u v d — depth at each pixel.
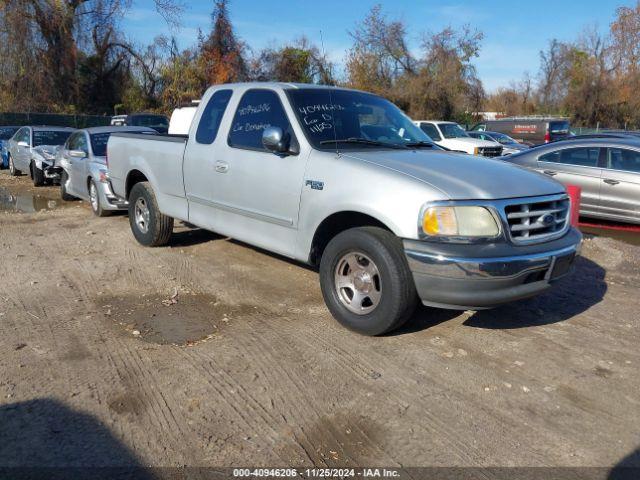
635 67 44.22
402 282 4.15
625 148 9.36
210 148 5.80
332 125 5.10
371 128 5.34
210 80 32.94
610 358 4.25
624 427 3.38
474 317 4.97
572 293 5.76
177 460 3.01
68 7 33.28
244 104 5.58
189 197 6.19
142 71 41.03
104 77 37.66
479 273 3.89
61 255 6.85
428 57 41.12
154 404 3.52
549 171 10.03
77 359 4.09
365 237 4.28
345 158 4.60
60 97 34.66
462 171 4.39
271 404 3.54
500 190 4.15
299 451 3.10
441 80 40.31
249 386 3.75
